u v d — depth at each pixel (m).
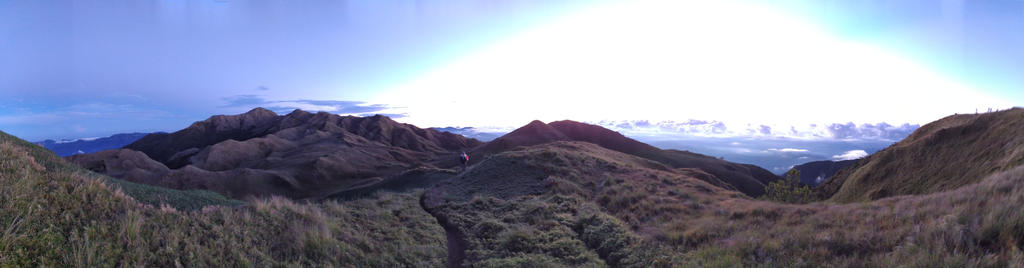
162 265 7.70
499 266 12.12
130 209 9.22
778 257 9.37
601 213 19.27
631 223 17.89
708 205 21.44
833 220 12.40
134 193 12.21
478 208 22.88
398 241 13.80
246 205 13.10
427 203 25.22
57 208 8.05
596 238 15.02
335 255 10.81
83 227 7.81
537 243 14.57
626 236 14.43
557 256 13.29
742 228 13.85
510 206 22.38
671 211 20.44
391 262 11.72
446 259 13.57
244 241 9.92
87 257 6.85
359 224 14.84
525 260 12.52
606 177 33.41
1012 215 7.48
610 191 27.47
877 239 9.00
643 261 11.74
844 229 10.73
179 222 9.66
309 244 10.84
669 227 16.34
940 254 7.01
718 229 14.15
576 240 15.07
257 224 11.20
